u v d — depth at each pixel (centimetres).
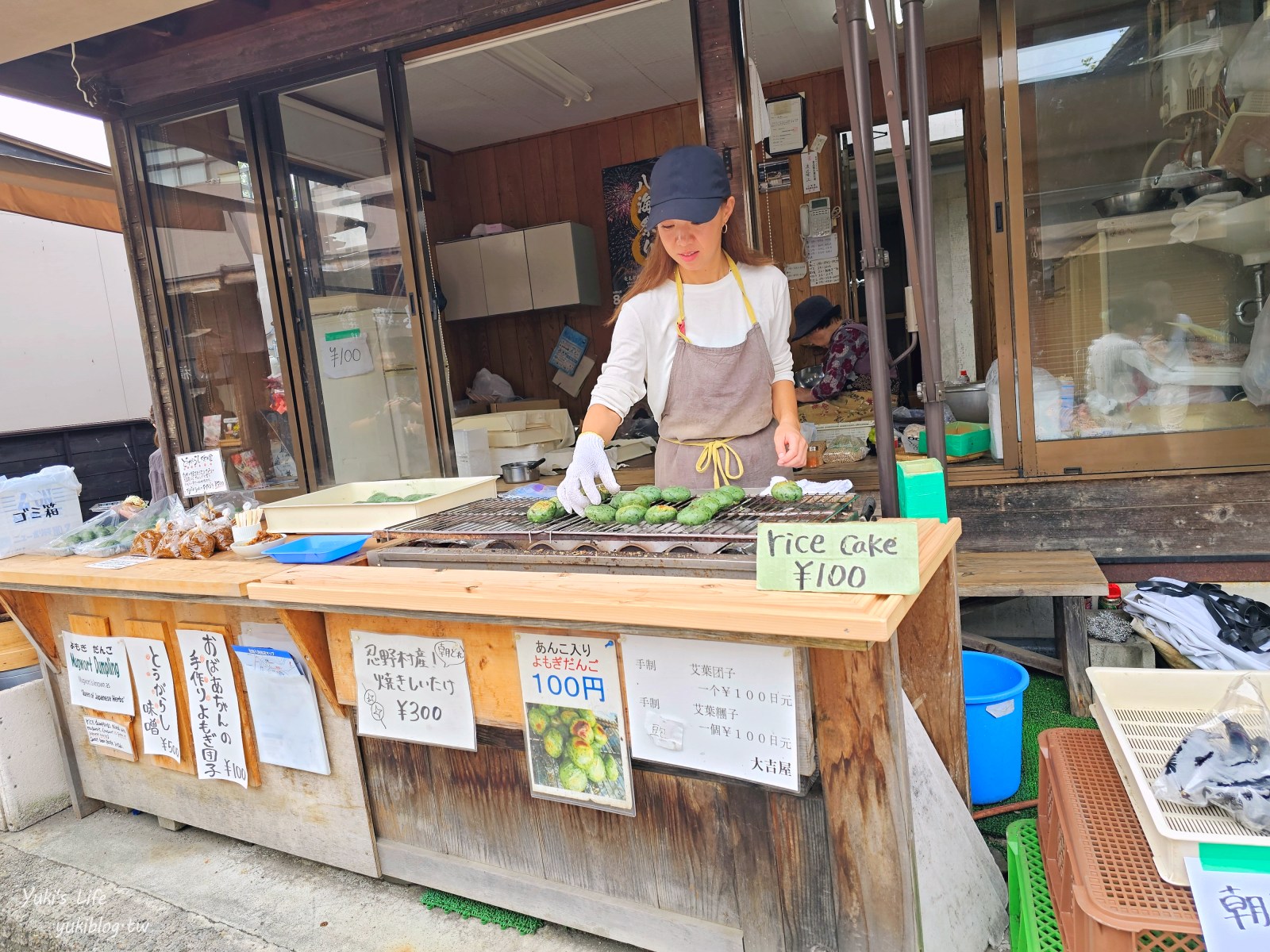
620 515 173
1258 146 281
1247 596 298
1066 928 138
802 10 439
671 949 172
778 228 568
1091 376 307
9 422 661
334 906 211
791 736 143
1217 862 118
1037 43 297
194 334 442
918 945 146
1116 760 146
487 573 169
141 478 761
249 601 194
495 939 192
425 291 383
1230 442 292
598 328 648
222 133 410
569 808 180
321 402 416
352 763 207
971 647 303
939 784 173
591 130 620
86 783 273
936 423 202
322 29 372
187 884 229
